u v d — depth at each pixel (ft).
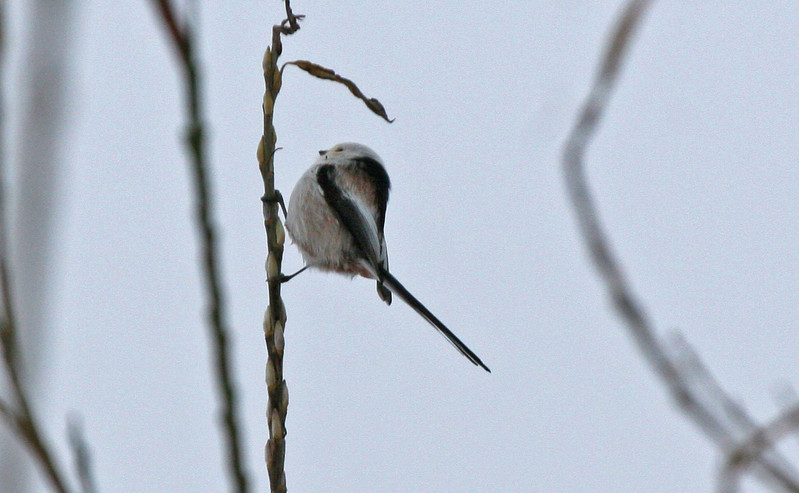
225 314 12.22
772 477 9.70
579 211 10.09
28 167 7.55
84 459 10.80
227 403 12.42
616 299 9.91
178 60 9.75
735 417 9.98
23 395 7.79
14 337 7.72
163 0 8.65
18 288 7.70
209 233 11.64
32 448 7.79
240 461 12.53
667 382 9.85
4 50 7.27
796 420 9.86
